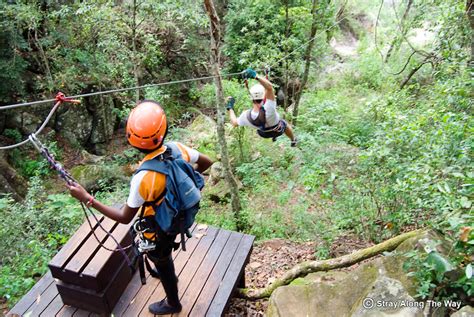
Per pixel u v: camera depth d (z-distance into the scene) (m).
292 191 7.26
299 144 7.52
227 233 4.33
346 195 5.10
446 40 7.10
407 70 11.86
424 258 2.82
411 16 12.87
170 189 2.42
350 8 18.38
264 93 4.39
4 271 4.92
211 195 8.17
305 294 3.45
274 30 10.41
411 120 5.15
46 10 11.26
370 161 4.55
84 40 11.95
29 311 3.33
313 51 11.68
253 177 7.98
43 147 2.29
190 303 3.42
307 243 5.57
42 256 5.09
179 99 14.68
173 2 9.05
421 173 3.45
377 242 4.80
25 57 11.62
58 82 11.62
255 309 4.13
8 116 11.21
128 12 10.57
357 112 9.98
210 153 9.44
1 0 9.95
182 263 3.88
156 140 2.36
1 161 10.09
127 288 3.58
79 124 12.33
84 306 3.30
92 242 3.37
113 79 12.73
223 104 5.88
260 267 5.24
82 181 10.23
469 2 6.17
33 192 7.47
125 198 7.78
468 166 3.10
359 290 3.20
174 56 14.52
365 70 13.69
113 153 12.72
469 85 4.72
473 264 2.77
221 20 15.01
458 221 2.54
